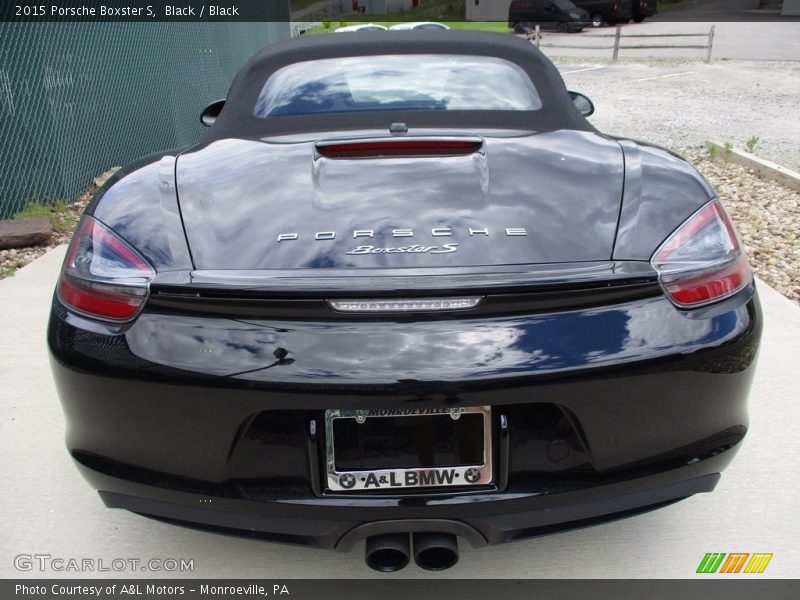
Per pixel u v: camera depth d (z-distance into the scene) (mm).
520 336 1424
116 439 1548
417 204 1660
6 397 2643
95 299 1543
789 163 6375
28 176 5020
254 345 1423
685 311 1518
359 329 1418
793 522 1978
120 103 6148
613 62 17016
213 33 8680
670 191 1730
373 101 2336
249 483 1500
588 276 1453
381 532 1502
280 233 1577
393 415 1442
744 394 1615
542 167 1820
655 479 1544
